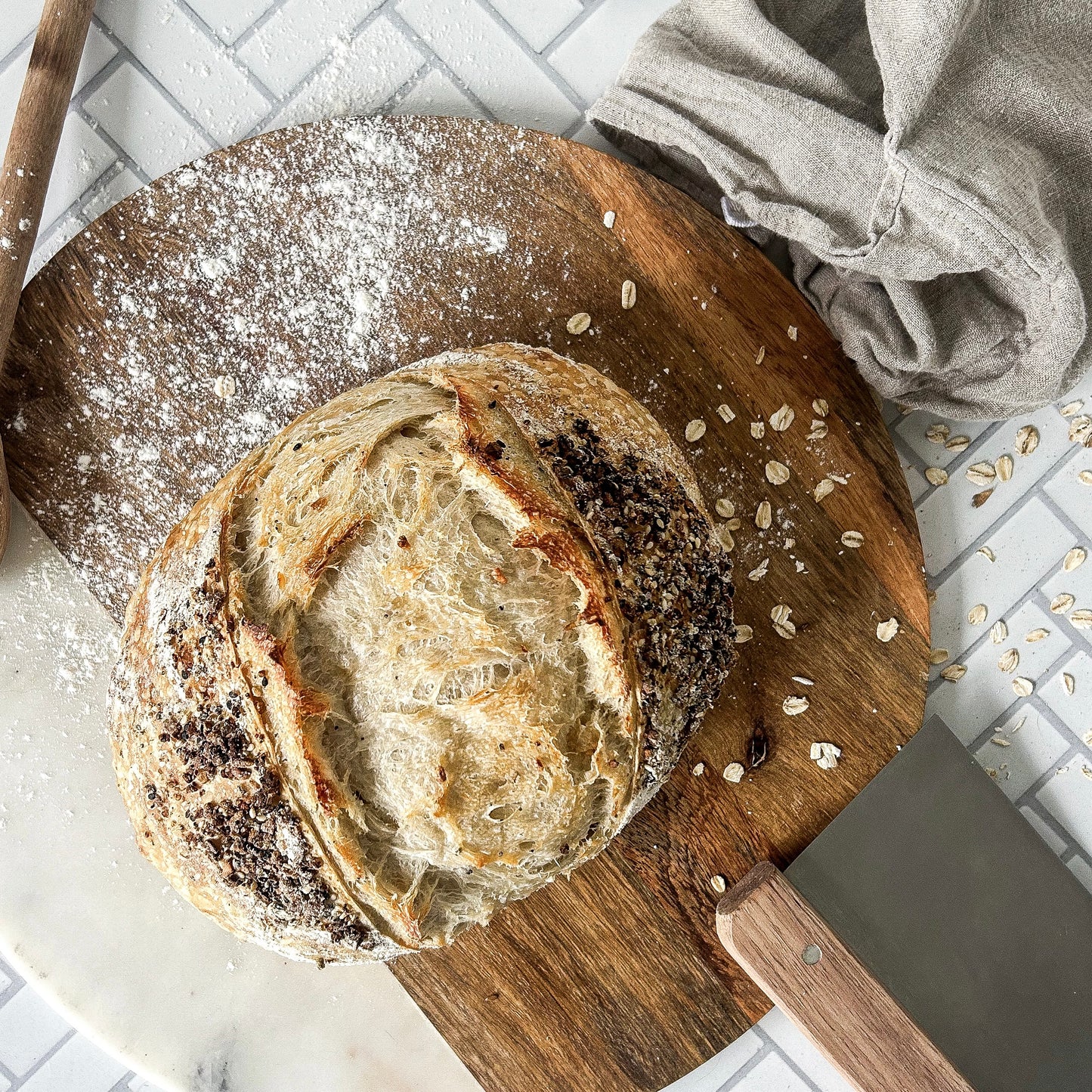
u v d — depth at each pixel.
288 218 0.51
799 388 0.51
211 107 0.52
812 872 0.51
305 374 0.52
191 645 0.44
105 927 0.52
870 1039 0.49
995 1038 0.51
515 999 0.52
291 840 0.43
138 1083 0.55
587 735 0.43
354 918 0.44
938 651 0.53
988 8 0.46
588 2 0.52
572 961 0.52
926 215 0.46
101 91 0.52
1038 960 0.51
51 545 0.52
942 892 0.51
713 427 0.52
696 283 0.51
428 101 0.53
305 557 0.43
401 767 0.42
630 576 0.44
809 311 0.51
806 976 0.49
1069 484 0.53
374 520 0.43
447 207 0.51
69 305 0.51
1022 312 0.49
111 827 0.52
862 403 0.51
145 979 0.52
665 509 0.46
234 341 0.52
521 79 0.53
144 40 0.52
